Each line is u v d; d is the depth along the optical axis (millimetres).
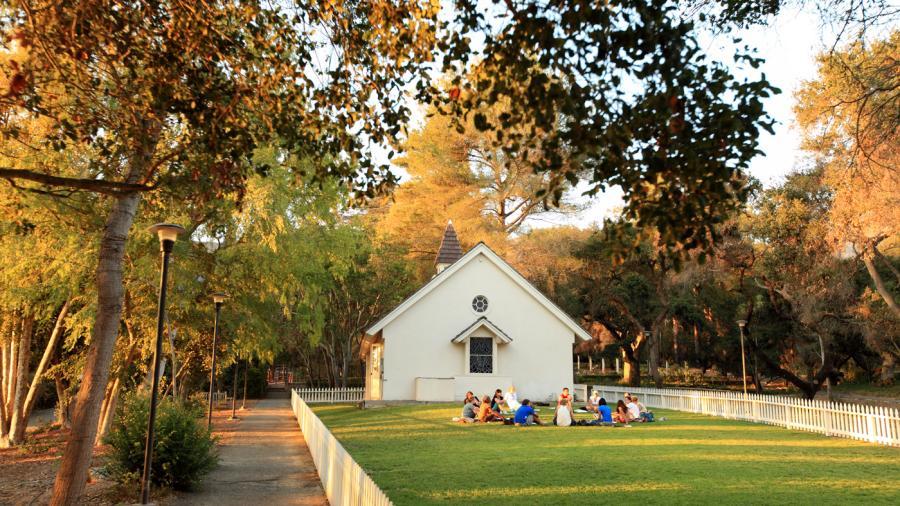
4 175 6605
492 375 31984
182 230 10719
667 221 4711
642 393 32500
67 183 6930
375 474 12117
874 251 25359
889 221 19734
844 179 16781
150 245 17891
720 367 58312
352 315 46719
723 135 4516
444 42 5996
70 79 7914
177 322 21891
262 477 13109
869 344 37188
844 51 10711
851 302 33625
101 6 7191
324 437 12164
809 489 10539
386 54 7387
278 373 89312
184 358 26062
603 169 4840
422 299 32656
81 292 18266
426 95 7262
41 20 7152
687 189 4691
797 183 30531
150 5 7711
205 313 22406
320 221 22922
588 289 45844
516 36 4859
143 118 8555
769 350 50375
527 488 10727
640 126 4672
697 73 4645
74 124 8758
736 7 8336
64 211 13875
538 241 42812
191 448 11641
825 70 11820
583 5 4484
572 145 4762
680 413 27828
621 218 5027
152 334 19547
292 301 22953
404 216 46000
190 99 7867
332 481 10336
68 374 21031
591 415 26172
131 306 19156
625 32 4559
